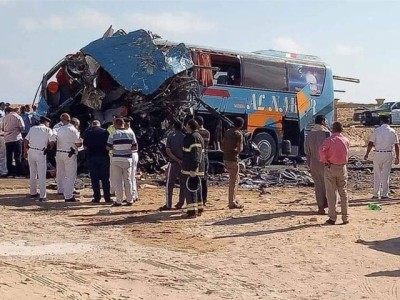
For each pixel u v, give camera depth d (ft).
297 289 32.17
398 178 83.25
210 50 87.71
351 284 33.14
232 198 55.98
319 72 101.24
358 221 49.60
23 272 31.81
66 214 53.26
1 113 82.74
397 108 183.11
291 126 98.32
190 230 46.24
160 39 81.76
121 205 57.62
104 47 80.79
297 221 49.34
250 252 39.55
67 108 81.92
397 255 39.17
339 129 48.14
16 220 49.96
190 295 30.45
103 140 59.11
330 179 48.16
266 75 94.53
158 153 81.82
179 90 81.30
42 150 60.34
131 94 80.23
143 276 33.22
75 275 32.32
